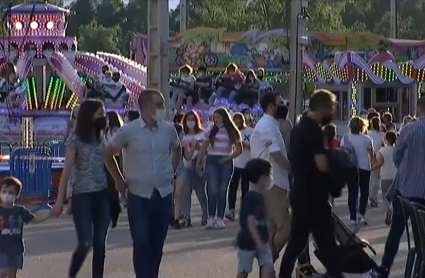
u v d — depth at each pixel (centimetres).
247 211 1011
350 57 3503
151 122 1048
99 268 1080
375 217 1905
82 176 1059
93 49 8612
